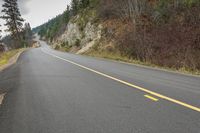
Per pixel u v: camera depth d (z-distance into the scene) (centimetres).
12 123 500
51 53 3500
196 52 1567
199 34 1700
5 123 502
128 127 454
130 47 2211
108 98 681
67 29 5822
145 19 2462
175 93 729
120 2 2942
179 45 1734
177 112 538
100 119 504
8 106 639
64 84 926
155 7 2556
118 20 3167
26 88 880
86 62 1869
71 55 2888
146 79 1014
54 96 728
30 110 590
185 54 1555
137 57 2045
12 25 6725
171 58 1645
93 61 1967
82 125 472
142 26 2338
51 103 646
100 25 3562
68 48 4734
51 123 489
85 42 3897
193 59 1464
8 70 1552
